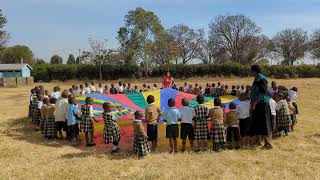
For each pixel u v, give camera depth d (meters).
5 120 18.28
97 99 15.95
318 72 54.88
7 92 38.03
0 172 9.18
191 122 11.52
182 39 79.44
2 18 61.94
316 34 76.31
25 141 13.27
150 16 56.78
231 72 56.50
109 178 8.73
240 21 74.50
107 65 57.31
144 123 12.03
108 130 11.29
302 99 28.55
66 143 12.99
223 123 11.41
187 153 11.20
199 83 47.97
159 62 60.88
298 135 14.00
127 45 56.94
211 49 77.56
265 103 11.56
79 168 9.55
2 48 64.25
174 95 16.02
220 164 9.84
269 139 12.55
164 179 8.59
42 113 14.02
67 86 48.38
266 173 8.98
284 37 78.69
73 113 13.14
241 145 12.18
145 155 10.85
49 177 8.82
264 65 55.09
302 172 9.05
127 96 16.47
